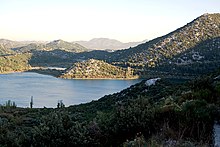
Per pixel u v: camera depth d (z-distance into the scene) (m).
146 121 7.14
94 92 124.25
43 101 98.31
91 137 7.11
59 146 6.86
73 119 8.45
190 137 6.07
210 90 10.36
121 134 7.13
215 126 6.48
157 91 41.72
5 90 122.88
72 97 109.12
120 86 151.12
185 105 7.45
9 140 7.47
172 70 186.62
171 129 6.36
